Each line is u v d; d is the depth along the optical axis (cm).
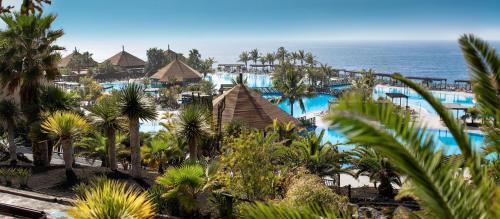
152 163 2111
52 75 2150
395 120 325
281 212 465
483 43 445
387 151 325
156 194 1473
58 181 1697
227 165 1620
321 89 7744
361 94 326
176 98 6009
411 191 416
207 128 1873
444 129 4131
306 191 1266
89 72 9494
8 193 1550
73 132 1742
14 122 2109
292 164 2070
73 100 2170
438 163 351
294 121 2895
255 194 1450
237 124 2472
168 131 2505
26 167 1981
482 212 367
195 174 1336
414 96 7288
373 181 2194
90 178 1711
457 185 373
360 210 1398
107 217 806
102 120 1823
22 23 1995
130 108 1736
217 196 1421
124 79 9838
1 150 2472
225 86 6738
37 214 1280
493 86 441
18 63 2017
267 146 1584
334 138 4106
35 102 2109
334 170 2152
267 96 7425
